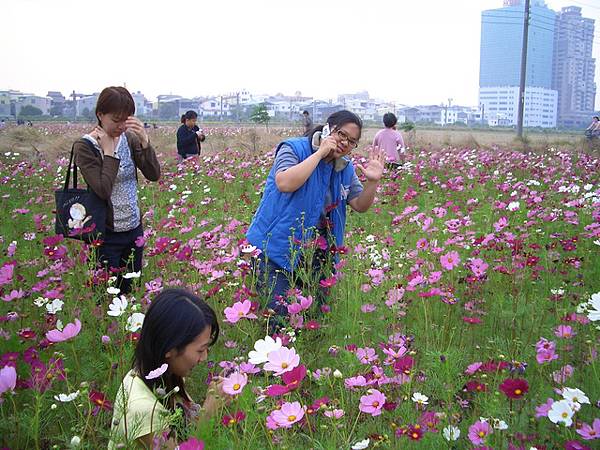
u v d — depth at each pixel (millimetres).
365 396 1656
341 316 2523
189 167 7535
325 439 1722
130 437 1560
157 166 3062
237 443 1531
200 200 5750
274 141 16031
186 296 1782
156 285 2699
